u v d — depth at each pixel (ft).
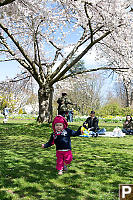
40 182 13.00
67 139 15.29
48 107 52.13
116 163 17.63
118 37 45.78
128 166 16.78
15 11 35.09
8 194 10.97
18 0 32.40
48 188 12.02
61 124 15.29
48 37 47.62
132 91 159.63
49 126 47.21
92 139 32.58
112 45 49.06
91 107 132.77
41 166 16.61
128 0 41.32
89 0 34.40
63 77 51.72
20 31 50.70
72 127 48.44
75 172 15.16
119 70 48.91
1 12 33.24
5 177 13.79
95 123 36.63
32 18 43.09
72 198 10.63
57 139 15.23
